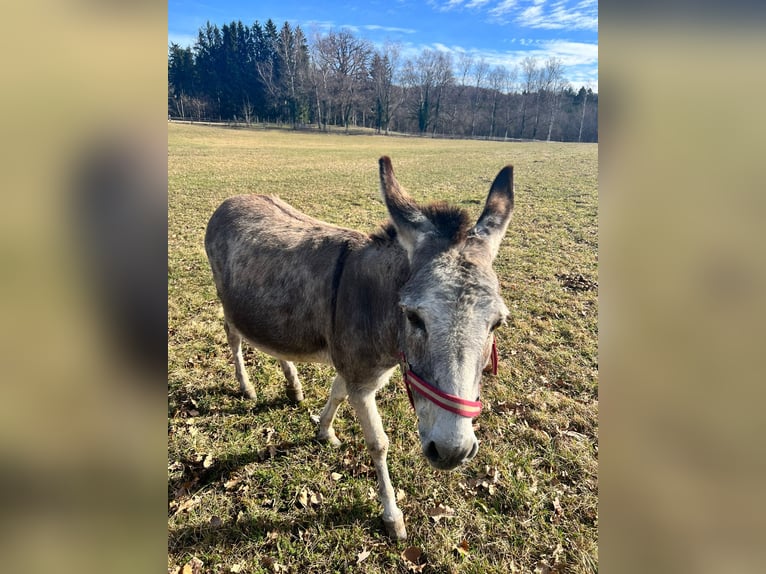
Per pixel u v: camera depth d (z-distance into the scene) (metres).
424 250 2.33
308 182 19.34
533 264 8.58
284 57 80.38
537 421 4.35
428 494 3.57
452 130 86.69
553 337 5.87
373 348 2.88
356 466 3.83
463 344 2.06
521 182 19.41
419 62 82.69
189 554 3.10
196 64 80.62
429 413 2.17
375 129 82.00
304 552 3.14
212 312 6.31
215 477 3.70
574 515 3.40
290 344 3.48
